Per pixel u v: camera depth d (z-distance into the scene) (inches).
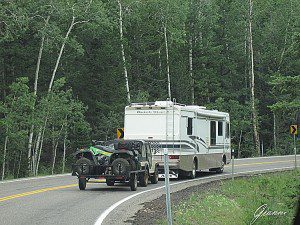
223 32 3144.7
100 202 784.9
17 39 2182.6
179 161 1136.2
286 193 754.8
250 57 2876.5
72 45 2055.9
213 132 1334.9
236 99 3154.5
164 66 2689.5
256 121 2714.1
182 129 1154.0
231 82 3147.1
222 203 755.4
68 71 2381.9
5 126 1777.8
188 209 686.5
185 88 2827.3
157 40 2588.6
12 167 1958.7
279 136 3006.9
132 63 2628.0
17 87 1802.4
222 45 3021.7
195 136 1216.8
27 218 631.8
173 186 1042.1
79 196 863.7
